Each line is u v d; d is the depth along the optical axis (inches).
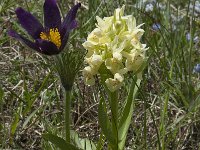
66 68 7.7
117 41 7.3
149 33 14.8
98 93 11.5
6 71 12.7
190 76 11.8
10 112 11.2
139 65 7.4
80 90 11.7
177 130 10.6
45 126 10.2
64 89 7.8
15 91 12.0
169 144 10.3
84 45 7.4
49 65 12.1
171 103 11.2
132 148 10.1
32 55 13.4
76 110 11.4
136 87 8.4
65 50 7.9
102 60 7.4
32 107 11.4
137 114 11.2
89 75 7.5
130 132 10.8
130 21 7.5
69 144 7.5
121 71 7.3
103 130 8.0
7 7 15.1
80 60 7.7
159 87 12.1
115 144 8.2
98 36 7.4
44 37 8.1
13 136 10.3
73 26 7.6
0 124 10.3
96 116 11.4
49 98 11.2
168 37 13.8
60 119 11.1
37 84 12.2
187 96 11.6
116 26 7.4
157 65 13.3
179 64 13.0
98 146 8.7
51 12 8.4
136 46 7.4
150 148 10.0
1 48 13.6
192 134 10.8
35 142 10.5
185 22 13.8
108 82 7.4
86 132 10.7
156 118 10.9
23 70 11.7
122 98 11.3
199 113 11.0
